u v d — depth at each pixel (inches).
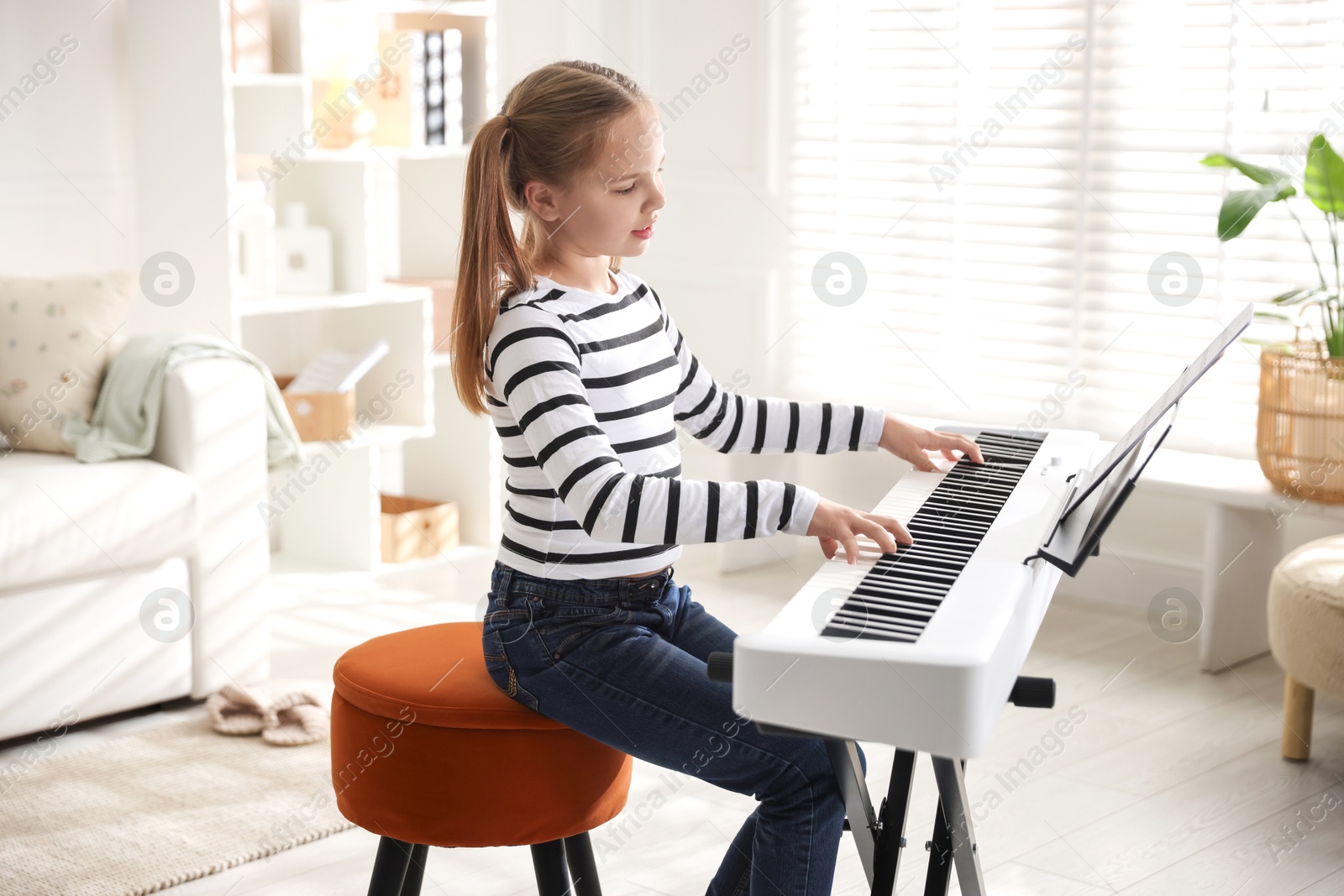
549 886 66.7
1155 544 139.9
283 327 153.8
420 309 149.6
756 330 163.8
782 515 55.5
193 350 114.6
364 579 148.6
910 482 68.6
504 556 62.7
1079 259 140.8
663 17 164.6
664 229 169.9
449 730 59.9
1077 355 142.4
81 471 107.3
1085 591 144.1
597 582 61.0
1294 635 99.5
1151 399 138.3
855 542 55.2
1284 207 128.6
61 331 114.2
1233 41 128.7
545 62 164.2
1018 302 145.3
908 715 44.6
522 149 61.4
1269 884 82.7
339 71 145.4
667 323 69.0
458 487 162.4
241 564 114.6
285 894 83.4
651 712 58.2
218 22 128.5
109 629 106.3
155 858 86.8
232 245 131.9
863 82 152.0
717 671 51.1
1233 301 132.6
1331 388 114.6
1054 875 84.0
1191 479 121.0
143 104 135.9
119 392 112.9
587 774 61.4
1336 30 124.4
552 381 57.6
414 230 160.4
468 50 154.4
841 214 155.6
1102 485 61.7
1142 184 136.4
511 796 60.2
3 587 99.4
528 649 60.3
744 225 162.9
